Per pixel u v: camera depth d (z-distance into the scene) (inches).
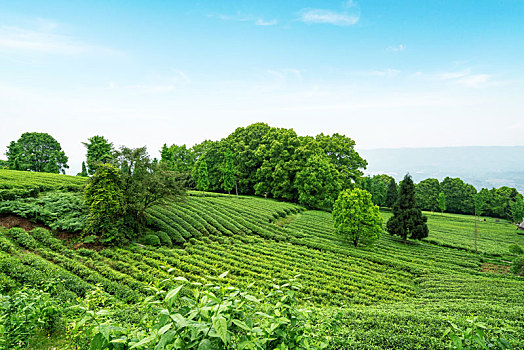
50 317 334.3
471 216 3085.6
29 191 990.4
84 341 281.0
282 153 2368.4
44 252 709.9
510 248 1381.6
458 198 3262.8
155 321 129.4
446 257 1289.4
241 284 695.1
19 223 838.5
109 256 800.3
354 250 1218.6
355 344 323.3
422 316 447.5
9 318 253.0
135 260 803.4
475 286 824.9
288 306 141.6
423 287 873.5
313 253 1100.5
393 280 913.5
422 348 329.4
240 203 1817.2
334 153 2561.5
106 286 596.4
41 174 1412.4
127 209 976.3
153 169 1056.8
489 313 492.4
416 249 1402.6
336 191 2206.0
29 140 2206.0
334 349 301.7
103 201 868.0
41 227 860.0
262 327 127.5
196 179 2406.5
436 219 2652.6
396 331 383.9
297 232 1396.4
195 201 1560.0
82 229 884.0
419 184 3491.6
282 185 2267.5
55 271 576.1
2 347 236.5
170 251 904.9
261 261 939.3
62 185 1173.1
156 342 106.6
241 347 102.8
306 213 2004.2
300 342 134.7
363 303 707.4
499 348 147.3
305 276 826.2
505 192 3083.2
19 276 525.3
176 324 101.3
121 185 959.0
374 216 1282.0
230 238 1170.0
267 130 2662.4
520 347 295.6
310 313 174.1
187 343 100.3
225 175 2162.9
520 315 477.1
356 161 2539.4
